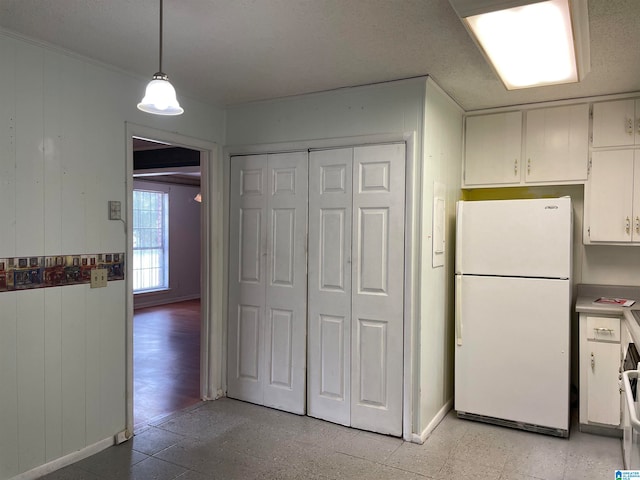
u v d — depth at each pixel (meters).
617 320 3.04
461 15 1.89
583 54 2.42
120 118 2.96
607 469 2.69
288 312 3.53
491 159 3.71
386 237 3.14
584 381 3.16
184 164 6.04
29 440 2.51
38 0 2.05
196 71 2.94
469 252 3.35
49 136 2.58
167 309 8.20
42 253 2.56
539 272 3.15
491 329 3.29
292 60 2.74
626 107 3.27
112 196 2.92
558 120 3.48
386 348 3.15
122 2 2.06
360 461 2.78
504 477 2.60
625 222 3.29
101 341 2.87
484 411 3.32
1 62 2.37
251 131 3.69
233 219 3.78
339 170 3.30
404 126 3.07
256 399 3.68
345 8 2.09
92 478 2.55
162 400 3.78
